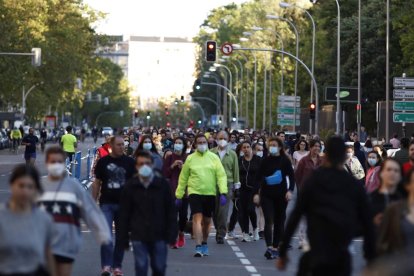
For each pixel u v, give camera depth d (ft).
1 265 59.57
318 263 66.74
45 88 545.03
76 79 574.97
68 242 75.56
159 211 84.79
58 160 76.38
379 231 63.46
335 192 67.51
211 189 124.06
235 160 138.51
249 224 154.61
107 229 76.79
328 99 374.63
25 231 59.82
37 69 514.68
